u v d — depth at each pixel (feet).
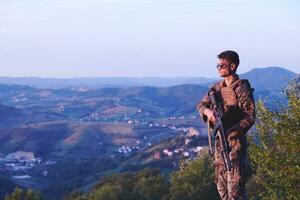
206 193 219.20
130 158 644.27
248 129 24.91
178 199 220.64
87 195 271.28
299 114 81.15
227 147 24.38
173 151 602.44
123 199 246.27
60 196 494.18
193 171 224.12
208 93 26.07
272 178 83.05
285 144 80.23
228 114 24.85
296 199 78.79
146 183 252.01
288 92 85.97
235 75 25.64
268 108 83.35
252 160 82.58
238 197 24.62
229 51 25.59
